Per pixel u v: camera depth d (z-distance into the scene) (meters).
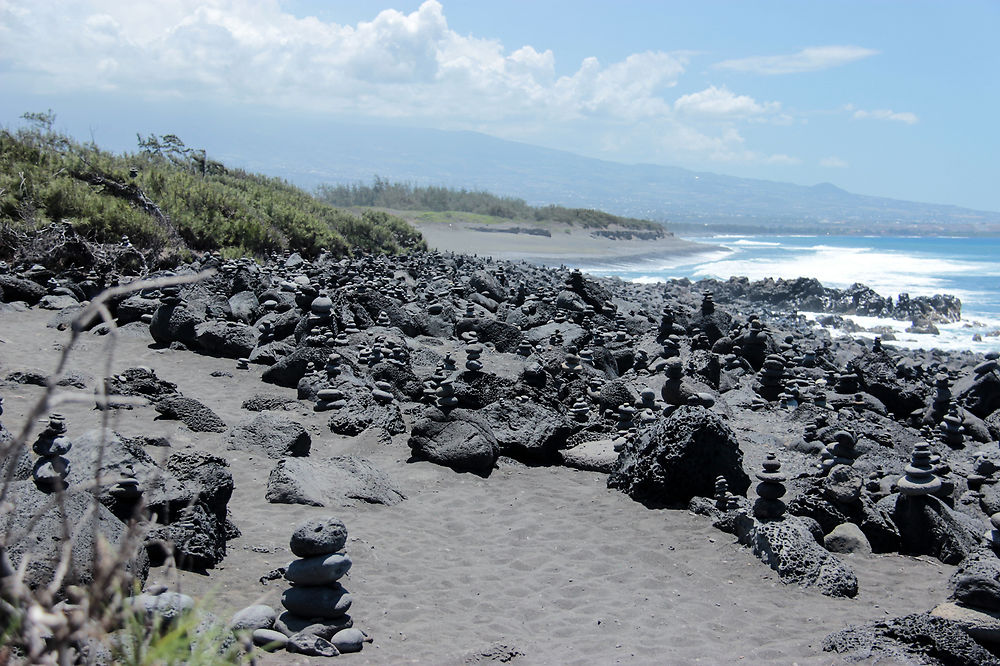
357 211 94.62
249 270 23.16
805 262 88.19
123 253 27.44
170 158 48.78
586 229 110.12
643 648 6.43
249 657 4.90
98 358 16.14
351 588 7.24
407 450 11.91
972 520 10.01
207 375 15.91
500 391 13.56
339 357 14.74
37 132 35.34
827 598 7.75
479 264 40.34
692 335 23.30
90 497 6.47
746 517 9.06
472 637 6.48
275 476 9.49
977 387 18.69
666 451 10.33
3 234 25.77
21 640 3.03
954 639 6.31
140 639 3.27
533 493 10.54
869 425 14.41
